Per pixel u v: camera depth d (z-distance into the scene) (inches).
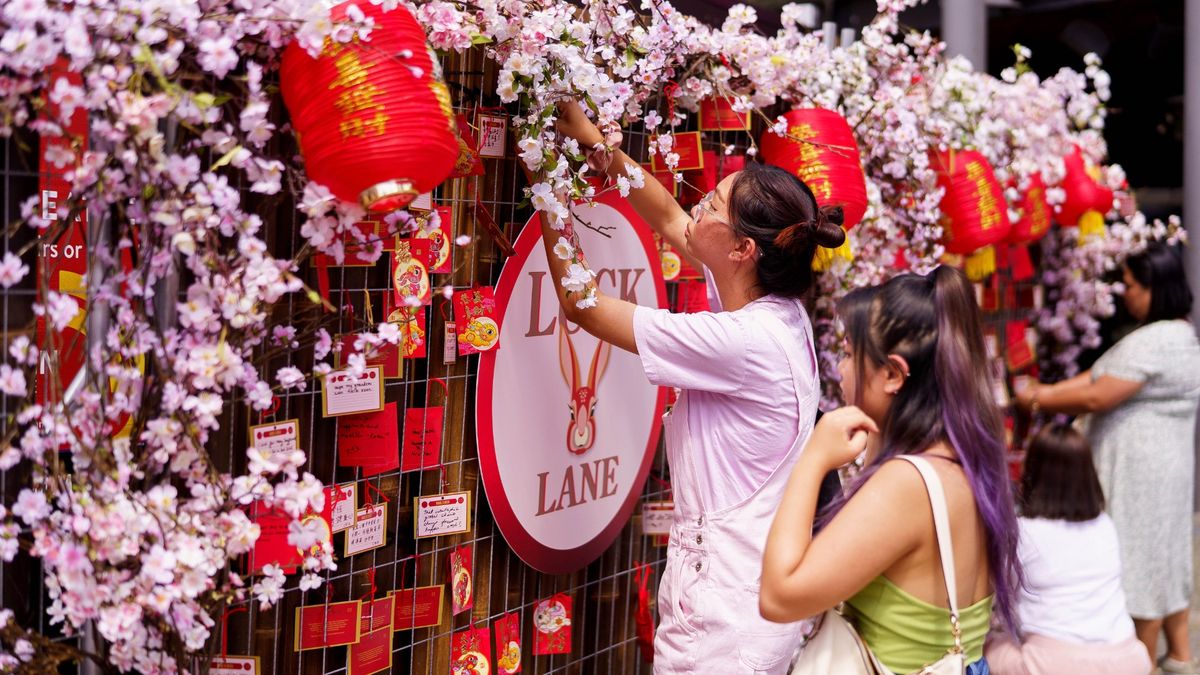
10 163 67.2
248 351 66.9
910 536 64.1
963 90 134.0
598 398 106.1
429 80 64.7
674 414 87.0
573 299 83.9
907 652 65.6
